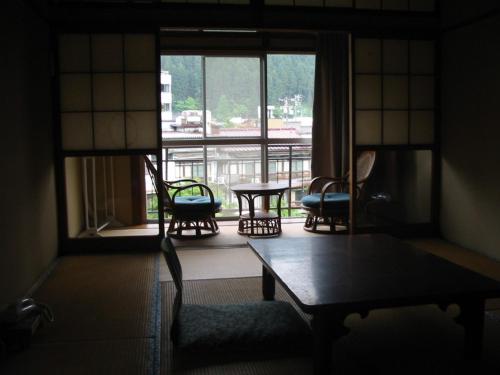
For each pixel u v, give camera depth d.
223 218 6.03
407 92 4.86
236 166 6.23
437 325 2.77
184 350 2.28
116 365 2.33
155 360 2.37
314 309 1.94
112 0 4.35
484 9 4.14
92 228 5.22
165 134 5.98
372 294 2.06
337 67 5.86
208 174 6.21
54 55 4.29
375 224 5.42
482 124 4.25
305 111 6.21
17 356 2.43
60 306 3.09
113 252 4.49
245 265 4.04
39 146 3.88
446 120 4.81
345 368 2.29
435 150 4.91
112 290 3.40
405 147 4.87
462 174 4.57
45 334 2.67
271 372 2.25
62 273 3.83
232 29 4.47
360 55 4.72
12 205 3.11
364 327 2.75
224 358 2.38
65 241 4.43
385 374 2.23
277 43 5.91
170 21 4.38
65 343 2.56
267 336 2.34
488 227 4.21
